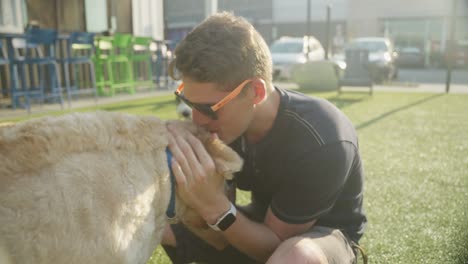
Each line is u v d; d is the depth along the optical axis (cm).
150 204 132
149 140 136
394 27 2761
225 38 146
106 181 122
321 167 162
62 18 977
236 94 147
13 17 839
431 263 235
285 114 167
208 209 152
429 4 2653
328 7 1375
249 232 163
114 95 928
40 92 707
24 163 113
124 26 1148
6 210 109
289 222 167
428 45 2672
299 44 1486
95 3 1055
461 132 584
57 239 112
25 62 672
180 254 202
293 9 2991
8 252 107
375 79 1362
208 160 144
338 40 2428
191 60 146
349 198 182
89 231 116
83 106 744
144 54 1079
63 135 120
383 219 293
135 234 128
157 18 1242
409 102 883
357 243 182
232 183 191
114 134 129
